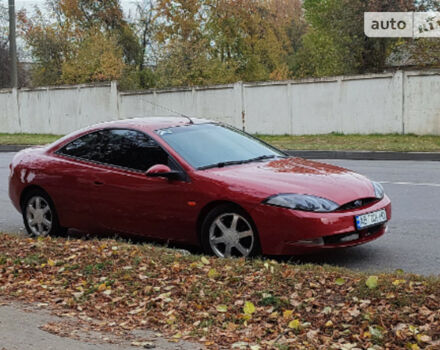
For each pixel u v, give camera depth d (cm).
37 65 4869
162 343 426
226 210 642
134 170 715
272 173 659
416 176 1282
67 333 443
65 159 782
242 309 482
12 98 3262
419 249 709
